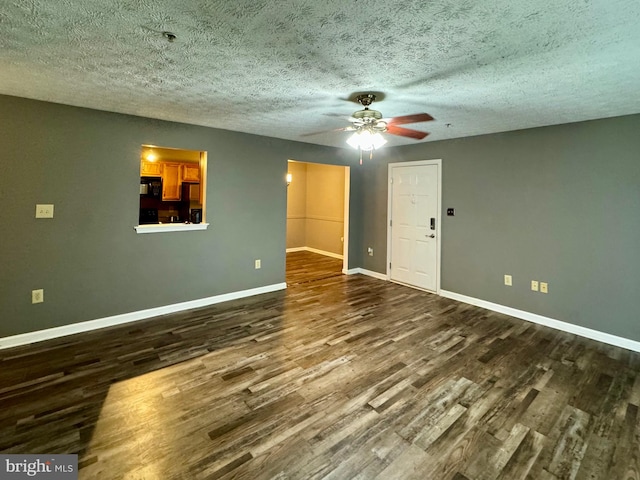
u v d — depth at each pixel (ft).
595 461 5.66
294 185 26.30
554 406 7.17
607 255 10.52
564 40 5.61
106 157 10.79
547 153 11.72
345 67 6.90
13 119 9.23
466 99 8.85
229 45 5.99
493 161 13.23
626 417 6.82
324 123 12.12
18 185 9.43
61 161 10.03
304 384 7.86
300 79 7.63
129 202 11.35
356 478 5.26
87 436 6.02
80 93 8.87
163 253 12.26
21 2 4.66
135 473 5.24
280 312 12.76
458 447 5.95
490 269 13.50
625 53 6.08
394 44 5.88
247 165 14.23
